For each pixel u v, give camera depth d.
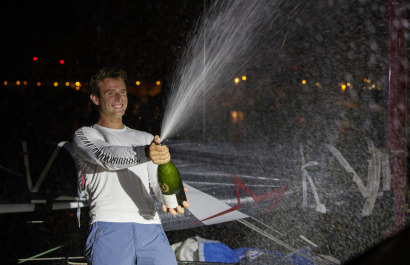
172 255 2.35
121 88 2.41
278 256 3.69
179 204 2.32
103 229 2.25
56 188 4.01
